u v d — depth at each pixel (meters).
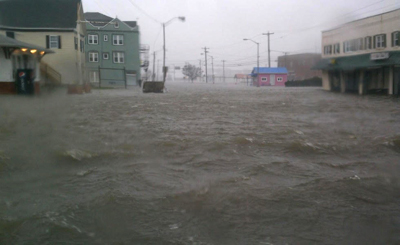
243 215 4.66
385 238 4.07
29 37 38.47
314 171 6.64
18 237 3.98
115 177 6.17
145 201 5.07
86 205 4.91
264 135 9.96
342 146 8.63
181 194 5.36
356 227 4.34
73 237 4.00
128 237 4.03
